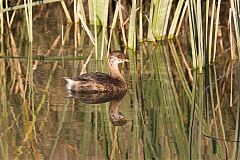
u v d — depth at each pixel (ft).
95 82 48.85
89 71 54.49
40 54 60.54
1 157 36.45
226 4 69.21
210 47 55.52
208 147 38.55
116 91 49.37
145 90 50.01
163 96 48.37
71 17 74.08
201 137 40.14
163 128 41.68
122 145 38.65
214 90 49.75
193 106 46.19
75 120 42.63
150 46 63.62
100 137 39.75
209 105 46.39
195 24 54.80
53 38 66.64
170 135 40.50
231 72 53.88
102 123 42.27
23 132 40.55
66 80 49.60
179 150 37.96
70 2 75.41
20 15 72.43
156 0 63.87
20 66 56.49
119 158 36.63
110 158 36.45
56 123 42.11
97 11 68.74
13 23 71.72
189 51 61.82
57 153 37.01
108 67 55.88
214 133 40.75
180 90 49.90
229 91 49.37
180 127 41.88
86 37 66.85
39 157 36.29
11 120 42.78
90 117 43.34
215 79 52.34
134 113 44.45
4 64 57.36
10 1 71.72
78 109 44.91
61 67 55.98
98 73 50.39
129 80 52.80
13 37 67.10
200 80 52.26
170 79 52.70
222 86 50.60
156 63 57.82
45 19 74.02
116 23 69.00
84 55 60.03
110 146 38.22
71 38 66.80
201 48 53.36
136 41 65.16
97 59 58.03
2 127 41.47
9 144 38.55
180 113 44.62
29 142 38.78
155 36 64.85
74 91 49.08
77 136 39.75
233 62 56.49
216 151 37.83
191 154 37.24
